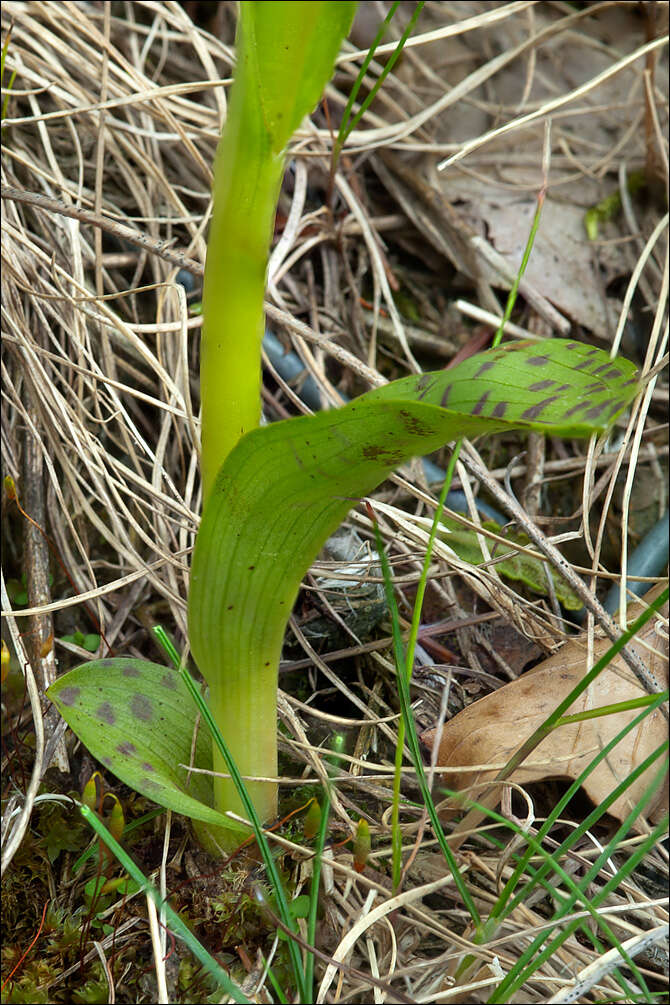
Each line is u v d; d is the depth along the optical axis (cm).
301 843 47
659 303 52
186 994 45
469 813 47
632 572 54
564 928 46
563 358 40
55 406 53
